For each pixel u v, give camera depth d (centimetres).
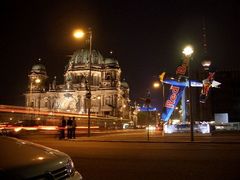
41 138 3641
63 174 441
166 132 4316
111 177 934
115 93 15512
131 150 1831
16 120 5731
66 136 3812
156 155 1535
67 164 465
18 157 413
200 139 3062
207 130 4153
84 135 4644
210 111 7338
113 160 1325
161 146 2200
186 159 1365
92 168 1100
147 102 3950
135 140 2983
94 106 15612
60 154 487
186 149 1906
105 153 1634
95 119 10431
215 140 2858
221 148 1986
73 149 1895
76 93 15562
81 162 1256
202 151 1761
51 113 7144
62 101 15825
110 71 16025
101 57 16500
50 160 435
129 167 1126
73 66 16162
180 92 4262
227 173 1003
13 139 510
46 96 16175
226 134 4241
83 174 981
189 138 3256
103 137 3812
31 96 16338
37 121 5341
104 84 15862
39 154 446
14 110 5806
